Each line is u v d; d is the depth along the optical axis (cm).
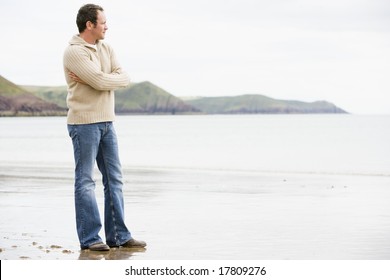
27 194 1368
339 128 15062
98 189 1513
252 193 1423
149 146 6550
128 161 3647
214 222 994
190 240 848
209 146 6500
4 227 948
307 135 10438
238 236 877
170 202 1255
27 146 6181
